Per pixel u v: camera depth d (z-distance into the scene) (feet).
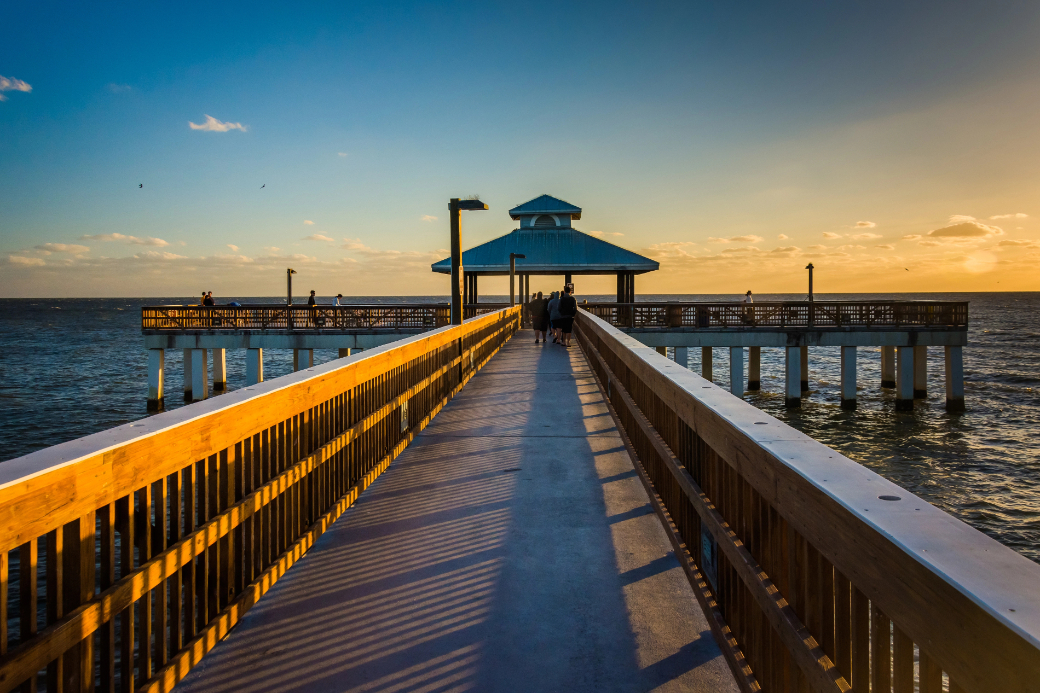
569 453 21.44
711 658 9.46
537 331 67.46
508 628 10.41
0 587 5.77
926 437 80.18
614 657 9.54
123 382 124.98
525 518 15.37
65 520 6.50
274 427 12.04
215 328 104.27
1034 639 2.86
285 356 192.34
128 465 7.52
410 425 23.17
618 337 23.56
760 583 7.62
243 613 10.53
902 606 4.16
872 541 4.55
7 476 5.90
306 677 9.08
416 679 9.03
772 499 6.89
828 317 101.91
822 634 6.00
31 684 6.06
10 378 127.95
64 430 79.66
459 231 46.78
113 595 7.22
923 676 3.98
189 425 8.83
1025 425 87.35
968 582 3.50
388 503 16.44
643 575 12.30
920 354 107.24
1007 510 50.11
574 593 11.60
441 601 11.32
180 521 8.80
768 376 141.28
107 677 7.40
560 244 123.65
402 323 104.27
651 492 16.16
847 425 88.84
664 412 15.21
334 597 11.48
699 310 102.89
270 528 11.78
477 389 35.42
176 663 8.52
